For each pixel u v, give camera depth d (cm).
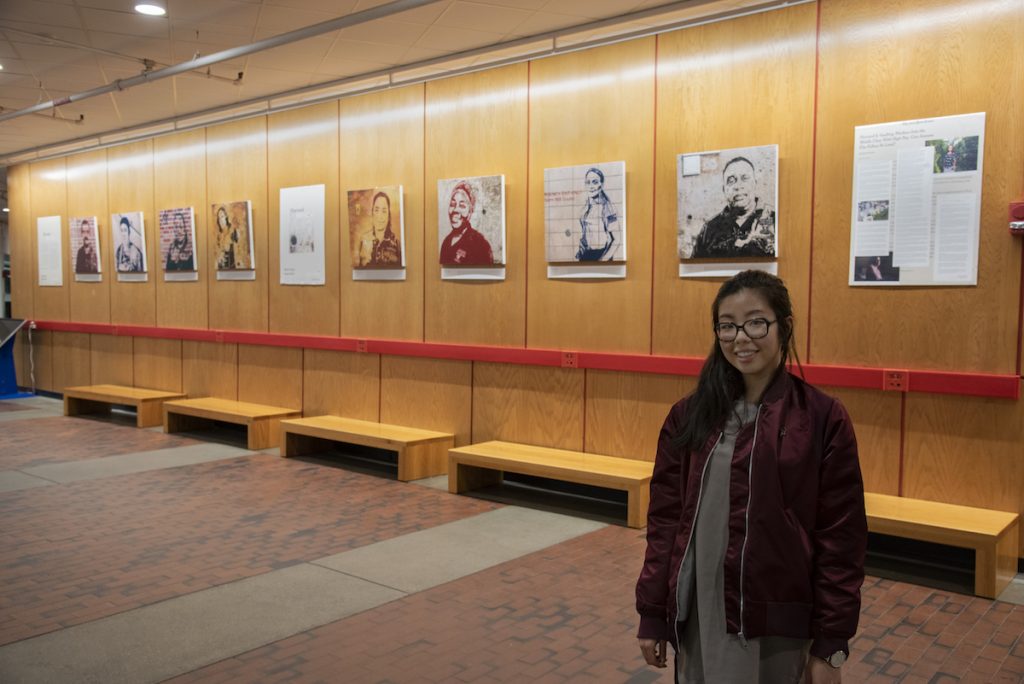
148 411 1029
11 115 1009
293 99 914
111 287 1192
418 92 804
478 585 473
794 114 580
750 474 198
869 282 549
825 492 198
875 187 545
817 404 202
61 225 1274
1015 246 502
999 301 508
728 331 203
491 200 739
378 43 721
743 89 602
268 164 955
